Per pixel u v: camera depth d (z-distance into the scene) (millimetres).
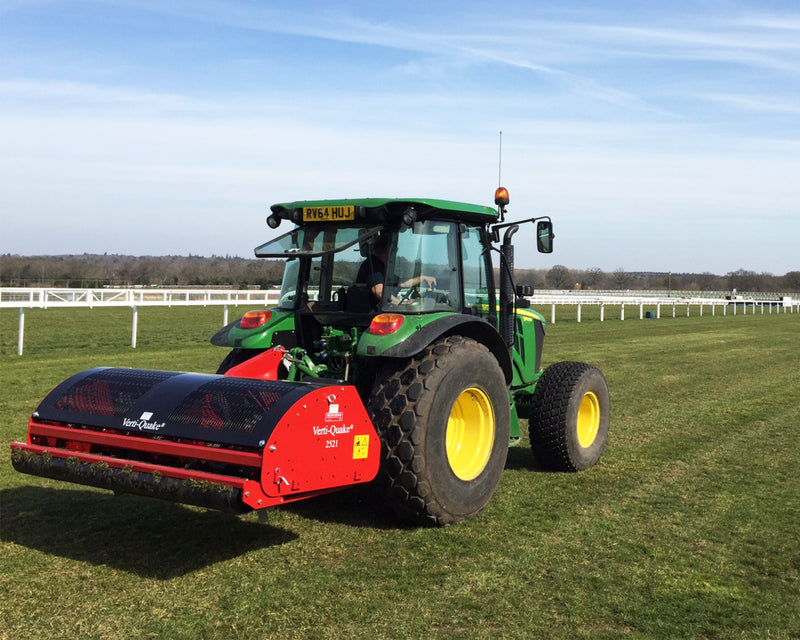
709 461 7070
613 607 3842
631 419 9234
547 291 38719
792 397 11008
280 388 4258
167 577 4109
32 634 3436
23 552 4457
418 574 4195
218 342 5875
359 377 5285
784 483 6305
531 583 4113
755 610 3846
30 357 13500
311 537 4785
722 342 20672
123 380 4688
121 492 4270
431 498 4785
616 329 24766
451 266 5543
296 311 5621
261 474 3859
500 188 6148
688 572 4328
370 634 3482
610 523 5176
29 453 4496
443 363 4844
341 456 4352
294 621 3600
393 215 5152
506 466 6848
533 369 6758
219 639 3410
